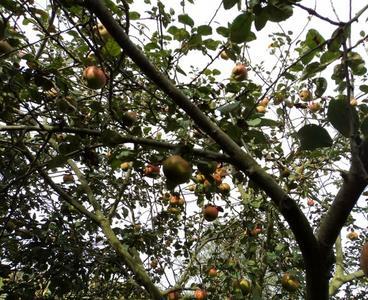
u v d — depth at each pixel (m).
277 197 1.62
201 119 1.75
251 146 3.04
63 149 2.47
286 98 3.93
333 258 1.58
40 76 2.74
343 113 1.42
